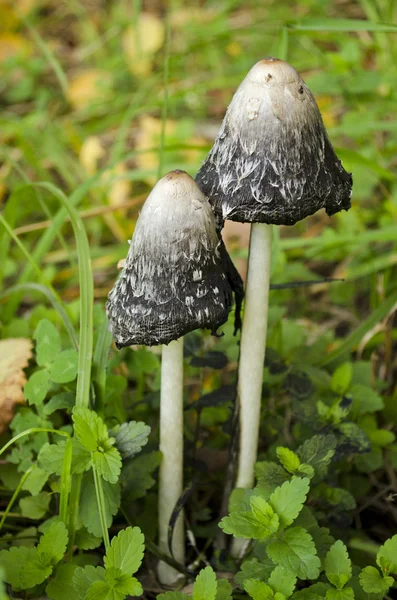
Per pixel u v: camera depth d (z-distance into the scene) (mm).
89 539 460
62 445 450
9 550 439
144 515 500
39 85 1118
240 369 468
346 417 528
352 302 700
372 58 899
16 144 891
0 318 618
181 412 466
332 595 419
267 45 1043
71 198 624
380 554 428
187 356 519
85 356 459
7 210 620
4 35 1155
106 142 978
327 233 659
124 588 413
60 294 723
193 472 532
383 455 544
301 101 405
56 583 431
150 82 838
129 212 848
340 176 425
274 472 454
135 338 419
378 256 695
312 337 659
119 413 508
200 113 992
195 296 412
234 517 426
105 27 1229
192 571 490
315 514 480
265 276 449
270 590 415
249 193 407
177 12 1169
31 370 539
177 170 410
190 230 406
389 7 782
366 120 746
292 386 513
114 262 731
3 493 506
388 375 592
